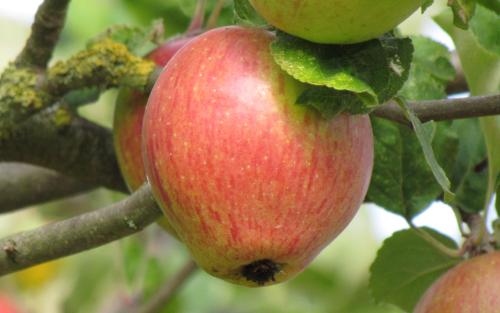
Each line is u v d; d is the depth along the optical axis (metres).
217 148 0.54
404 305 0.69
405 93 0.68
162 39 0.70
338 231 0.56
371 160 0.57
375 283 0.68
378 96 0.55
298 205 0.55
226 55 0.55
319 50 0.55
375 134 0.68
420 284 0.68
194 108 0.55
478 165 0.69
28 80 0.68
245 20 0.59
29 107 0.68
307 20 0.54
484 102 0.59
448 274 0.61
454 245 0.68
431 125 0.59
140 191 0.60
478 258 0.61
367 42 0.55
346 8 0.53
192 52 0.56
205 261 0.56
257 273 0.56
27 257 0.62
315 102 0.55
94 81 0.67
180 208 0.55
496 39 0.65
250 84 0.55
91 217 0.61
